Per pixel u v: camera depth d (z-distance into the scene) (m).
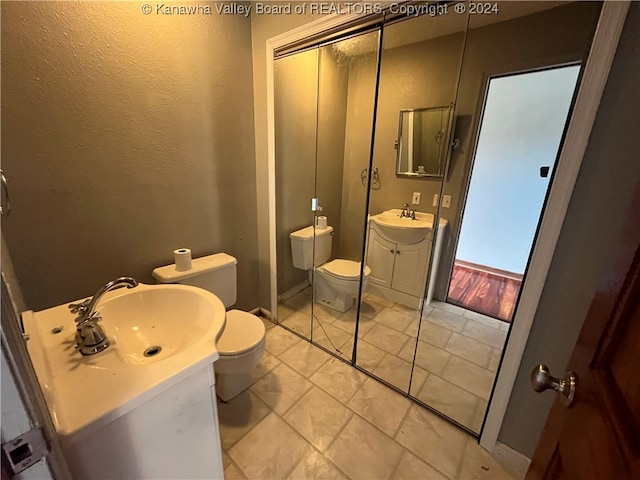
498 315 1.60
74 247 1.26
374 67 1.87
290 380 1.67
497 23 1.36
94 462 0.62
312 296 2.35
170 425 0.74
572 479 0.51
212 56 1.56
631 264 0.49
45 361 0.70
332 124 2.05
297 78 1.83
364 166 2.08
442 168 1.77
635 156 0.79
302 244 2.22
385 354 1.86
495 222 1.58
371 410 1.48
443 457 1.26
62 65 1.10
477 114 1.55
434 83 1.69
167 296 1.12
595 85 0.81
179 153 1.54
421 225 1.90
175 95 1.46
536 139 1.34
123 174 1.35
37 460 0.40
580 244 0.92
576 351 0.64
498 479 1.17
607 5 0.76
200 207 1.71
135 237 1.45
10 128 1.03
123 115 1.30
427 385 1.62
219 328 0.88
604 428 0.44
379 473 1.19
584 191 0.89
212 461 0.88
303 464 1.22
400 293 2.05
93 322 0.79
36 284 1.19
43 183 1.13
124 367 0.71
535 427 1.15
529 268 1.04
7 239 1.08
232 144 1.78
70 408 0.59
